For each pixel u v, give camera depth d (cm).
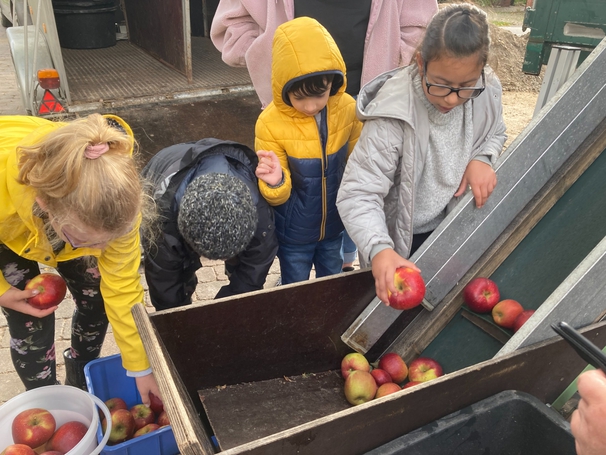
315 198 260
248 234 183
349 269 365
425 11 313
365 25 307
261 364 209
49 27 404
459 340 213
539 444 152
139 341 182
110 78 507
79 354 261
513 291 213
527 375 164
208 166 205
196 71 541
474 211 209
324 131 252
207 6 684
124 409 227
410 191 216
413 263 202
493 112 223
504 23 1449
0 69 946
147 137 444
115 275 176
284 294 196
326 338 217
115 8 648
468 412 153
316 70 224
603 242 162
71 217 142
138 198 151
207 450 142
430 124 214
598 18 397
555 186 220
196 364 195
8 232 180
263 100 326
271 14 297
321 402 205
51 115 419
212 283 383
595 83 206
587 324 172
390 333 223
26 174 149
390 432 147
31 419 206
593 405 109
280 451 130
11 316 225
